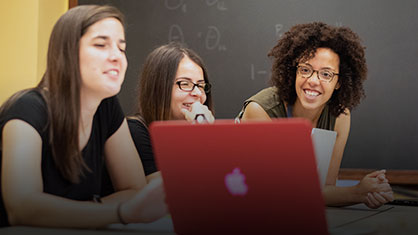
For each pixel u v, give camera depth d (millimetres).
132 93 3137
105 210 882
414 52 2875
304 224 733
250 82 3049
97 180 1186
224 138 716
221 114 3082
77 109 1009
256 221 753
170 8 3139
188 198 773
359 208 1220
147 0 3162
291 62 1748
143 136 1503
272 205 735
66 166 1041
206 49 3100
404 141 2885
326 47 1655
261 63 3037
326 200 1253
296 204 723
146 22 3164
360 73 1738
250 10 3057
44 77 1073
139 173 1280
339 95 1731
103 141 1211
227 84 3074
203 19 3104
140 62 3158
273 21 3031
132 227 895
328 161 1131
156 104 1534
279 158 702
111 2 3193
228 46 3076
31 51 2916
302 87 1669
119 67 1014
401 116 2891
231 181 740
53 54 1000
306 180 703
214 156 730
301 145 684
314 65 1646
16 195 916
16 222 919
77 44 983
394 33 2895
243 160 721
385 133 2908
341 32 1673
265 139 696
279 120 686
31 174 942
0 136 983
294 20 3008
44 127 1002
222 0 3084
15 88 2930
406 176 2852
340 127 1832
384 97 2908
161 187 878
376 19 2914
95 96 1044
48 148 1033
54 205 897
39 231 831
